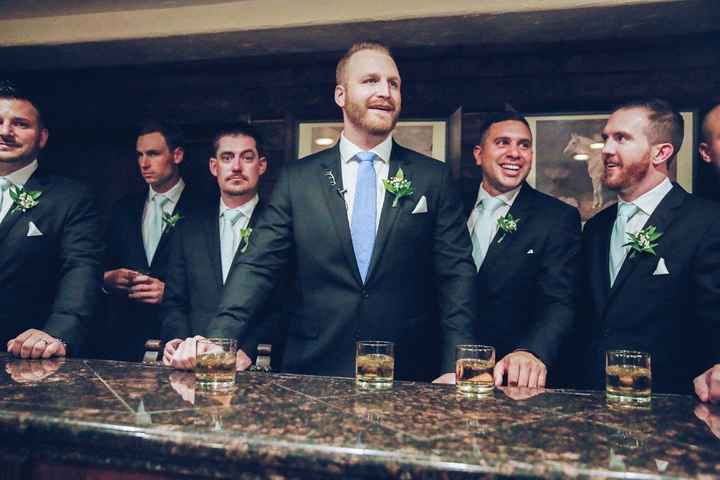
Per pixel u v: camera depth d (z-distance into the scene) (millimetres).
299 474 817
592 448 847
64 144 3691
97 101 3693
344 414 1017
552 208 2604
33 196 2324
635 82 3033
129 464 881
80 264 2254
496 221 2709
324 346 1899
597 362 2264
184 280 3021
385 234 1912
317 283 1940
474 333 1805
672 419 1061
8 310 2287
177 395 1135
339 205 1936
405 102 3271
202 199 3359
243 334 1774
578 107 3064
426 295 2002
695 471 755
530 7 2842
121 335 3277
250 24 3168
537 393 1318
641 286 2217
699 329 2145
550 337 2127
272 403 1091
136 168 3566
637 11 2816
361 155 2000
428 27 3076
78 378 1305
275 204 1979
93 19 3375
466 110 3205
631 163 2361
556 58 3135
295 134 3398
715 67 2947
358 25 3074
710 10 2785
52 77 3766
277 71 3473
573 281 2461
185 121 3543
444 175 2002
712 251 2111
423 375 1985
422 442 845
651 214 2314
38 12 3385
